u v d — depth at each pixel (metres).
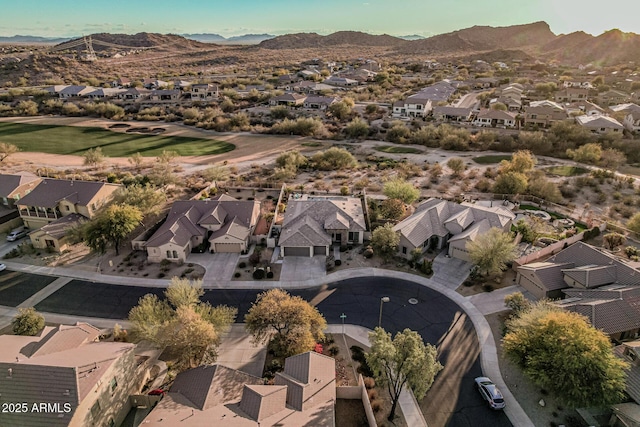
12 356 29.45
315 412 28.12
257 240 57.88
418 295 46.44
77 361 28.38
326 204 60.69
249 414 27.41
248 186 80.56
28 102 146.75
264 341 38.78
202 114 138.25
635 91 163.38
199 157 102.12
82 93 161.75
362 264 52.66
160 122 137.12
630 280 43.19
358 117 134.88
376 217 62.69
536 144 102.88
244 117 132.00
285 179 83.12
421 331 40.72
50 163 95.12
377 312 43.56
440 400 32.91
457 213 59.59
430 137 112.56
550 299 44.03
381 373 32.03
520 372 35.50
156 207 62.81
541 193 72.62
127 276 50.28
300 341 35.06
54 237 55.12
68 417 24.73
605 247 55.34
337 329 41.00
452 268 51.88
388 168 91.88
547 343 31.38
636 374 31.72
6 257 54.16
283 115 137.75
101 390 27.95
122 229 53.44
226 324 38.22
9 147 94.50
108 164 95.06
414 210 64.50
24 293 46.84
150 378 35.19
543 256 53.31
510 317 40.25
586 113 133.62
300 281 49.09
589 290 42.41
